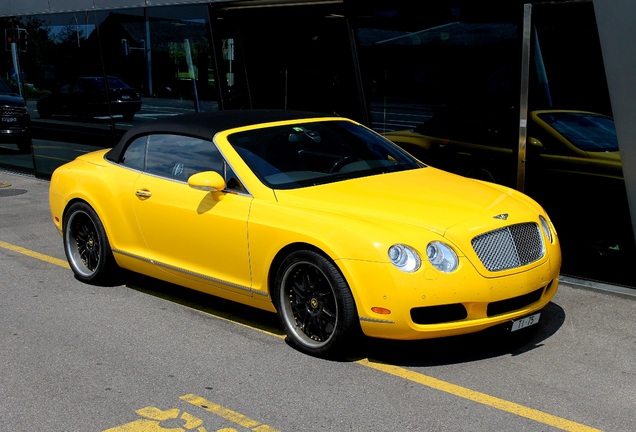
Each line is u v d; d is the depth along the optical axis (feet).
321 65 32.04
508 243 17.62
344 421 15.03
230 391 16.48
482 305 16.96
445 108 27.68
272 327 20.49
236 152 20.43
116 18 39.22
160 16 37.24
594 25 22.84
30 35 43.96
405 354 18.37
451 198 18.85
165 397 16.24
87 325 20.80
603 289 23.21
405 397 16.06
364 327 17.13
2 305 22.59
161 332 20.18
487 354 18.31
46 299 23.11
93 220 23.77
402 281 16.56
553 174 24.52
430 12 27.48
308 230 17.81
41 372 17.66
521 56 24.49
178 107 37.50
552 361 17.93
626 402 15.84
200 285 21.03
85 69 41.24
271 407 15.69
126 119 39.70
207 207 20.20
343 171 20.63
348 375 17.21
